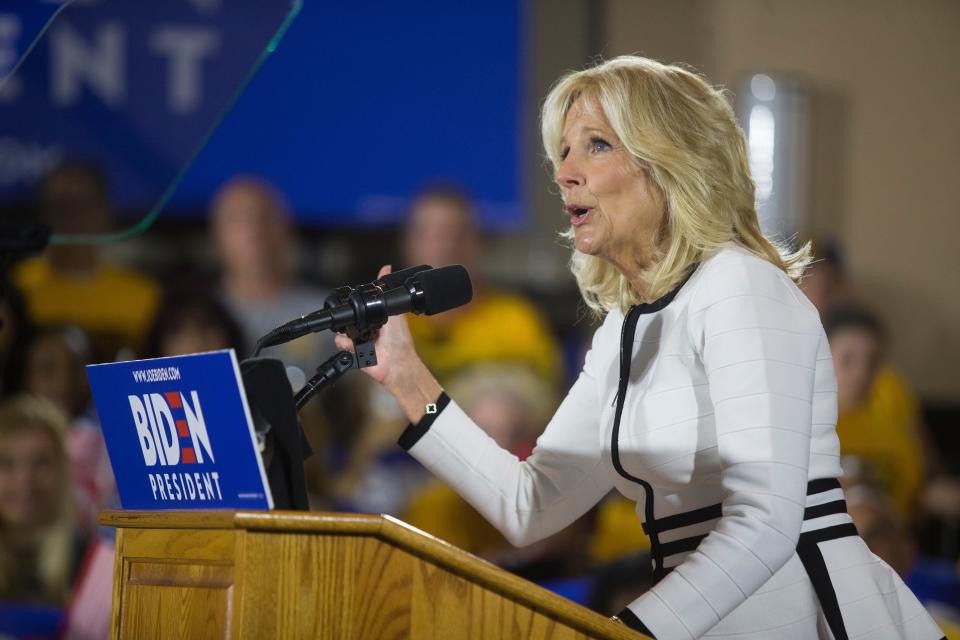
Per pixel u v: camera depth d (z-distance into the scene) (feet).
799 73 38.99
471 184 34.99
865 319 30.22
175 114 15.51
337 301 10.35
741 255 10.87
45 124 15.16
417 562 8.50
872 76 39.75
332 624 8.41
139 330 31.12
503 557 23.79
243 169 33.60
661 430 10.94
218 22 15.51
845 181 39.68
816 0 39.17
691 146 11.14
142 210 15.19
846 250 39.73
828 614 10.45
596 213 11.42
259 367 9.05
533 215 35.35
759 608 10.57
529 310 31.63
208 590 8.71
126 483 9.77
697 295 10.86
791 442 9.86
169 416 9.18
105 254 31.96
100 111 15.19
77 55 15.44
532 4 35.35
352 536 8.46
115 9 15.46
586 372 12.57
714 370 10.33
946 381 40.47
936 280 40.45
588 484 12.42
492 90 35.12
